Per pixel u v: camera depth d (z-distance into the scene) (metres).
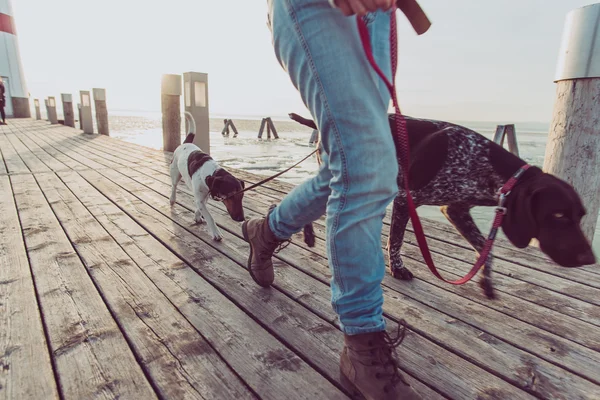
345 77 1.00
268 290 1.93
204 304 1.78
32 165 5.60
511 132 6.31
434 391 1.27
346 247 1.07
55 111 15.52
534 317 1.73
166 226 2.92
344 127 1.02
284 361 1.38
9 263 2.17
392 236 2.03
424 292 1.94
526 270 2.23
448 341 1.54
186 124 3.77
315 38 1.01
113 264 2.20
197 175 2.86
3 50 18.77
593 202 2.43
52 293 1.85
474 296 1.91
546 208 1.42
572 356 1.46
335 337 1.53
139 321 1.62
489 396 1.25
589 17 2.20
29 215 3.13
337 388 1.25
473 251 2.50
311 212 1.58
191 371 1.33
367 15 1.08
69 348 1.43
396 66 1.10
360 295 1.11
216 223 3.05
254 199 3.83
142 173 5.12
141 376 1.29
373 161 1.03
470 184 1.71
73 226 2.87
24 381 1.25
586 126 2.34
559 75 2.41
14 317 1.62
